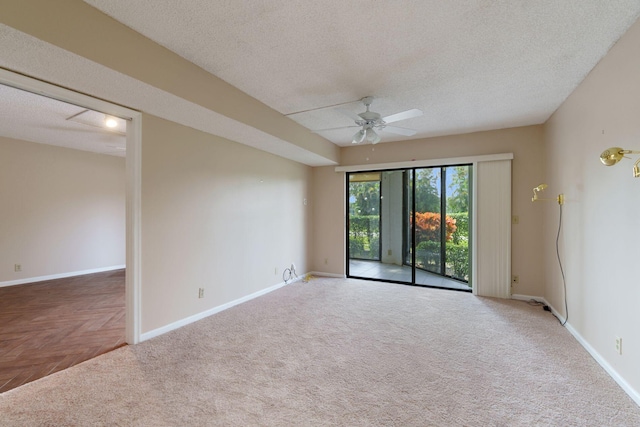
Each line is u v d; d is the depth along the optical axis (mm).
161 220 2920
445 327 3121
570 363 2363
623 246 2021
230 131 3404
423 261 5023
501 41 2170
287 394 1952
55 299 4082
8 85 1987
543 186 3230
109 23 1920
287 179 5023
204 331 2992
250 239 4148
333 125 4195
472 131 4449
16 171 4887
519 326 3145
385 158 5156
